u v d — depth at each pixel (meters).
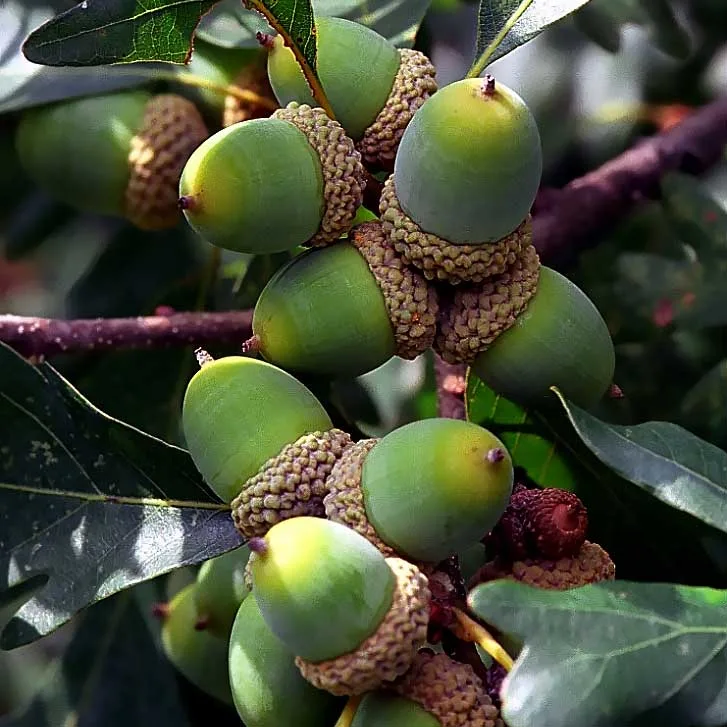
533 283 0.33
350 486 0.32
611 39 0.42
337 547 0.31
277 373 0.33
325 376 0.34
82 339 0.38
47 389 0.34
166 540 0.34
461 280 0.33
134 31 0.34
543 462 0.35
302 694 0.32
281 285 0.33
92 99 0.41
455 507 0.31
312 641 0.31
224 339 0.39
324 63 0.34
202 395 0.33
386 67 0.34
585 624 0.31
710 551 0.35
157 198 0.41
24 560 0.34
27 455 0.34
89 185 0.41
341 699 0.32
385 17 0.38
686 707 0.31
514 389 0.34
